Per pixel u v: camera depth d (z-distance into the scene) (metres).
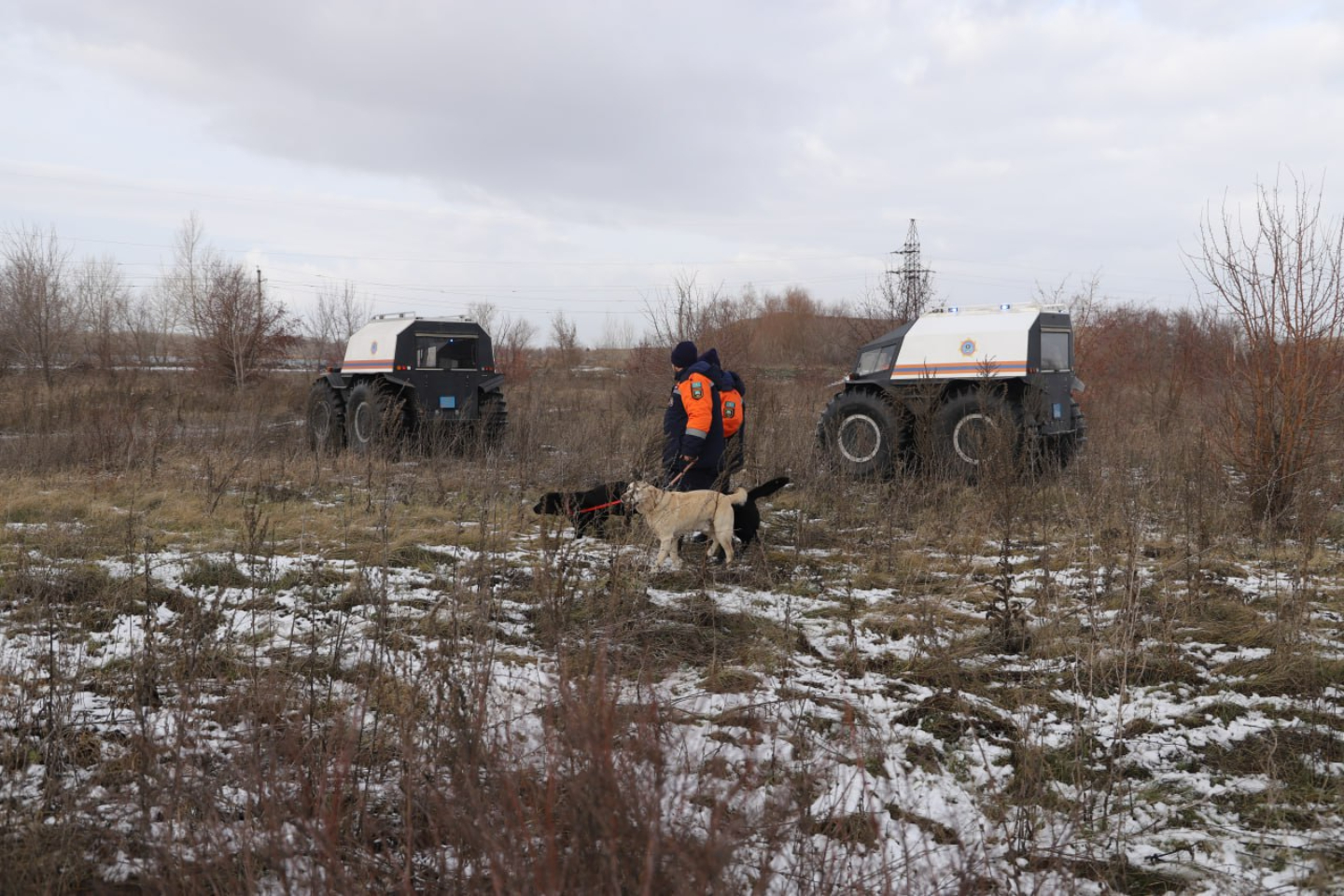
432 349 12.81
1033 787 3.22
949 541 6.92
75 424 12.84
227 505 8.20
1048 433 9.59
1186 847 2.89
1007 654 4.64
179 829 2.54
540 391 16.48
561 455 10.20
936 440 9.63
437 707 3.10
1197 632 4.84
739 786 2.29
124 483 9.13
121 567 5.71
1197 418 10.92
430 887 2.22
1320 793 3.19
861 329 22.39
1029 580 5.98
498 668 3.88
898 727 3.74
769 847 2.29
